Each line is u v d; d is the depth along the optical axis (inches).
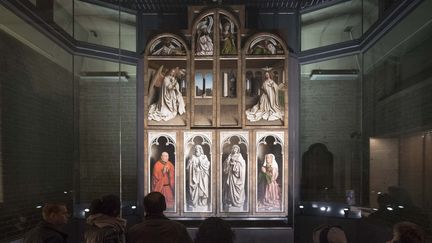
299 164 319.9
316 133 322.0
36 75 275.3
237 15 310.2
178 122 308.5
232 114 308.3
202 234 121.0
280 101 308.2
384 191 276.1
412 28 246.1
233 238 123.0
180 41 309.4
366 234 287.4
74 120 311.6
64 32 298.2
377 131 290.8
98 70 318.3
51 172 287.4
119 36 308.2
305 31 323.3
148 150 306.8
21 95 261.0
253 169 304.3
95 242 138.3
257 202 304.7
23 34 262.5
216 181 304.7
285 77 307.9
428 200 230.5
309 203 316.5
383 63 282.7
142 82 321.1
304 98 324.8
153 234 131.6
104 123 319.6
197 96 309.1
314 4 318.0
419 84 239.8
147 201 138.6
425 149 234.5
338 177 315.0
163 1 315.6
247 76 310.8
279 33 314.7
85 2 308.2
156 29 319.9
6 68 247.9
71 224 297.4
